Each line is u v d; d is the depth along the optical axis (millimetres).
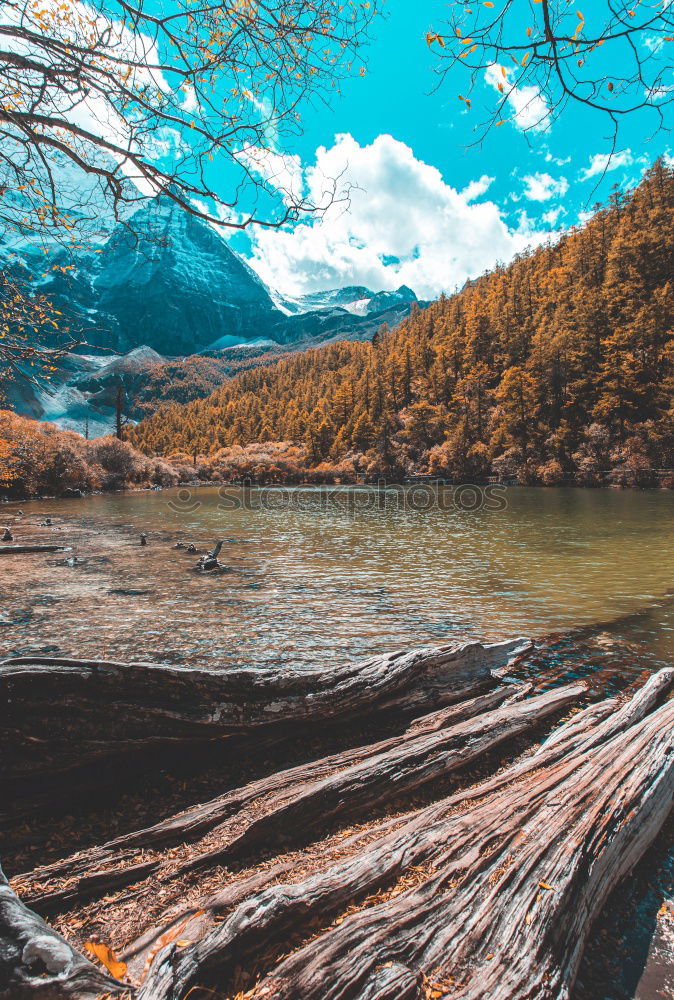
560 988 2273
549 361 62062
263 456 88000
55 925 2693
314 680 4797
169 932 2602
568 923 2609
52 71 2951
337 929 2445
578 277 78125
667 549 16906
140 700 4066
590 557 15844
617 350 57469
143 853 3268
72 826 3553
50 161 3695
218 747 4410
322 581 13273
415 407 83625
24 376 4355
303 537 21719
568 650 7777
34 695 3748
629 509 29516
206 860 3215
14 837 3385
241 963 2352
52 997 1725
